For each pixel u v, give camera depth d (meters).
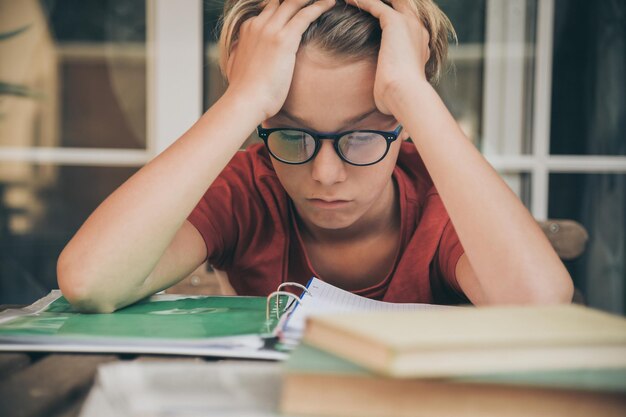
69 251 0.89
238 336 0.69
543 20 2.47
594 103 2.52
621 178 2.55
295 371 0.44
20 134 2.49
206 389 0.48
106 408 0.45
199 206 1.20
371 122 1.00
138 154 2.51
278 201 1.24
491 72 2.49
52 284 2.53
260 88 0.97
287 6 1.02
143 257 0.90
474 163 0.89
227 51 1.13
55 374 0.60
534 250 0.83
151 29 2.47
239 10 1.12
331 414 0.44
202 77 2.49
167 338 0.68
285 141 1.00
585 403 0.43
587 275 2.57
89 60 2.48
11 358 0.66
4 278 2.51
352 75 0.97
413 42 1.01
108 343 0.68
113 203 0.92
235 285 1.30
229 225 1.23
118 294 0.88
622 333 0.46
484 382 0.43
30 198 2.51
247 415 0.44
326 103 0.98
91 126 2.50
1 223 2.50
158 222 0.91
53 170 2.51
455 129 0.92
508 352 0.43
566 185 2.54
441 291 1.20
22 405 0.53
